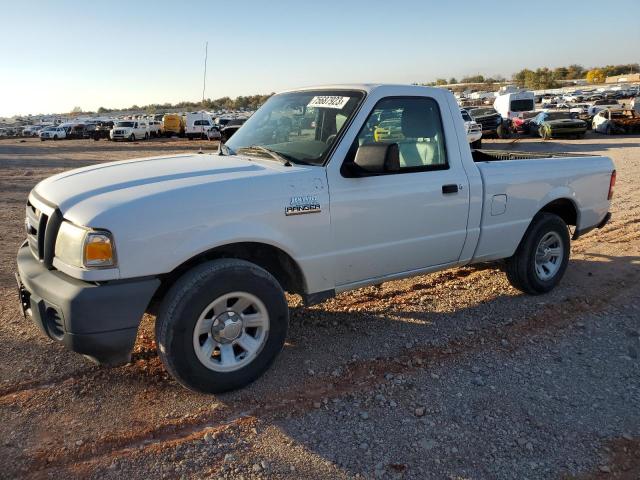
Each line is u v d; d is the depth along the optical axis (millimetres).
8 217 9070
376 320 4766
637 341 4426
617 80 122000
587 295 5418
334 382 3730
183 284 3281
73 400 3449
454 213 4480
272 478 2803
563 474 2859
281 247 3639
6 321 4559
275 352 3684
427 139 4395
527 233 5156
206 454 2971
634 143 24188
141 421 3250
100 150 30844
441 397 3561
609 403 3527
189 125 41906
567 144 24984
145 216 3160
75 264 3104
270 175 3635
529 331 4582
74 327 3062
